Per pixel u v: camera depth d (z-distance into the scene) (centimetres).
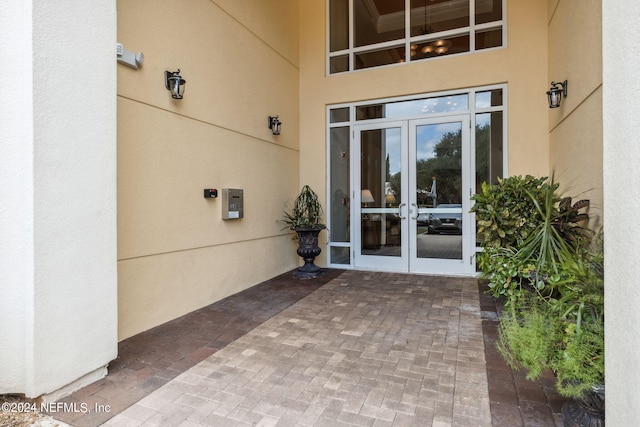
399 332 309
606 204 130
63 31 208
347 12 603
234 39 444
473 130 522
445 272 539
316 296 429
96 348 228
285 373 236
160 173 334
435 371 238
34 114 192
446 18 545
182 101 359
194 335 305
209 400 205
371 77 573
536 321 179
